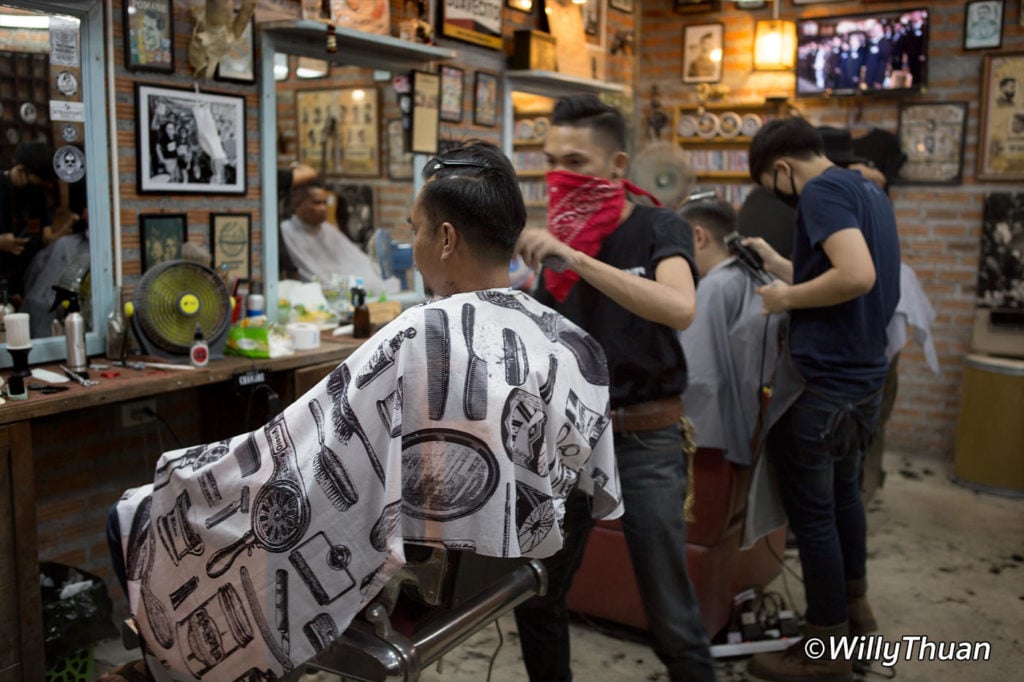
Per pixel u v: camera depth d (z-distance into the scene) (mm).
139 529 1392
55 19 2189
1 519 1810
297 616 1261
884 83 4418
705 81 4895
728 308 2492
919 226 4492
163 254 2494
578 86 4262
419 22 3191
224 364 2295
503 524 1215
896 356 3480
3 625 1835
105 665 2404
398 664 1296
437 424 1218
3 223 2141
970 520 3688
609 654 2557
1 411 1778
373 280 3383
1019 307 4281
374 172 3338
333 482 1230
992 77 4246
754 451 2469
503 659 2516
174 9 2461
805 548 2322
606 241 1853
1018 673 2479
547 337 1349
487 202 1300
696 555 2484
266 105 2742
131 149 2398
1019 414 3908
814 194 2197
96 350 2326
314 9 2770
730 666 2504
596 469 1413
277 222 2848
